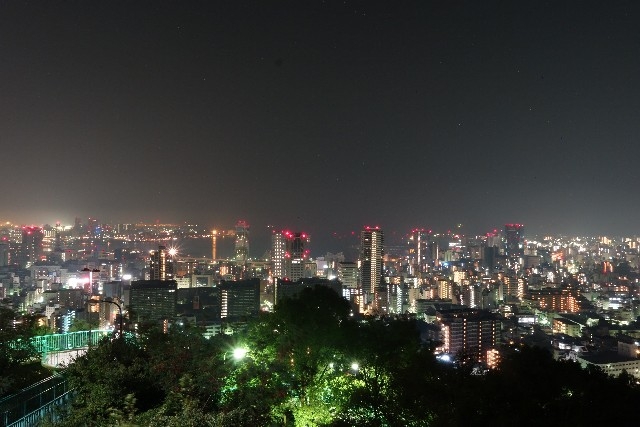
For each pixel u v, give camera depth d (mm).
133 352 24719
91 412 19359
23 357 26906
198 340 24469
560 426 14055
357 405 20016
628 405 14398
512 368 16469
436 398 17922
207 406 21781
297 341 22391
